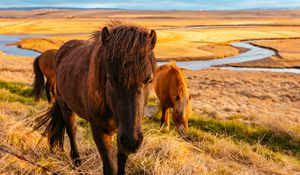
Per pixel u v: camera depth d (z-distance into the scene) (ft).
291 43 259.39
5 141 18.56
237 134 32.50
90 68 12.99
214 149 24.38
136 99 10.94
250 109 49.39
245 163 22.65
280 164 23.57
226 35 340.39
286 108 54.13
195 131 29.68
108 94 11.69
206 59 184.44
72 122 18.39
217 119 39.65
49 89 40.29
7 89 49.16
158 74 32.73
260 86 87.10
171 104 30.78
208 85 85.61
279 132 32.55
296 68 152.97
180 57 184.03
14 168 16.07
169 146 19.71
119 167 14.98
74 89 15.15
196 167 18.13
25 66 110.52
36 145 18.86
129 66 10.62
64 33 360.48
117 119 11.46
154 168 17.29
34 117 25.11
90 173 16.39
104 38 11.51
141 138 11.05
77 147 19.75
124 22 13.56
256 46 246.68
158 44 240.12
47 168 16.46
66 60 17.40
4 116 23.68
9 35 338.34
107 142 13.71
